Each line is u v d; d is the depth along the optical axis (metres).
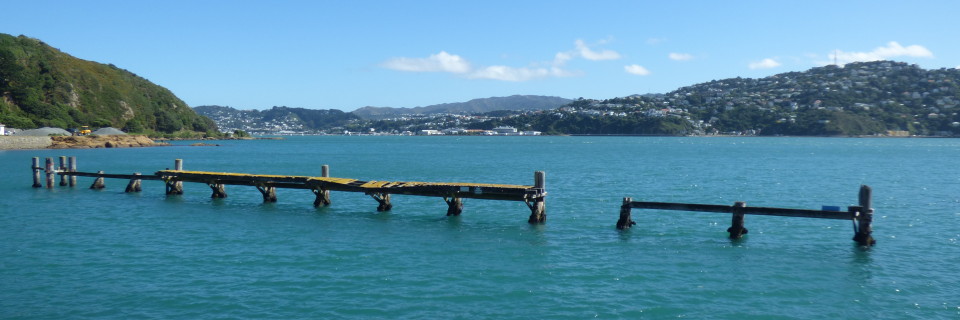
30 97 172.12
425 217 33.47
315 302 18.45
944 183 55.38
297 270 21.88
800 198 45.19
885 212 36.00
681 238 27.73
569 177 60.69
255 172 74.94
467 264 22.91
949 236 28.47
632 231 29.34
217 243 26.27
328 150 152.38
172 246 25.62
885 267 22.72
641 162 90.31
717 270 22.23
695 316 17.61
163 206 37.34
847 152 133.50
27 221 31.69
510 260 23.52
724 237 27.97
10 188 47.03
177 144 172.75
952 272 22.09
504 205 37.50
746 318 17.50
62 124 171.62
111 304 18.16
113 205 37.66
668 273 21.81
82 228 29.69
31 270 21.67
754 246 26.09
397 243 26.44
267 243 26.30
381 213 34.75
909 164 87.12
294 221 31.94
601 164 85.31
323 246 25.75
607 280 20.92
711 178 61.06
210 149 148.75
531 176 67.12
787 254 24.69
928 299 19.11
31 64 186.75
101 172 45.47
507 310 17.92
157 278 20.77
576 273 21.77
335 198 41.03
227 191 44.75
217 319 17.05
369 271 21.81
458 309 17.97
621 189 49.25
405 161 99.25
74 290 19.42
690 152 131.88
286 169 80.12
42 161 86.50
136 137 156.25
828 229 29.55
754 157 107.38
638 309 18.11
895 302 18.83
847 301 18.89
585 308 18.14
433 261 23.30
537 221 31.16
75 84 195.75
